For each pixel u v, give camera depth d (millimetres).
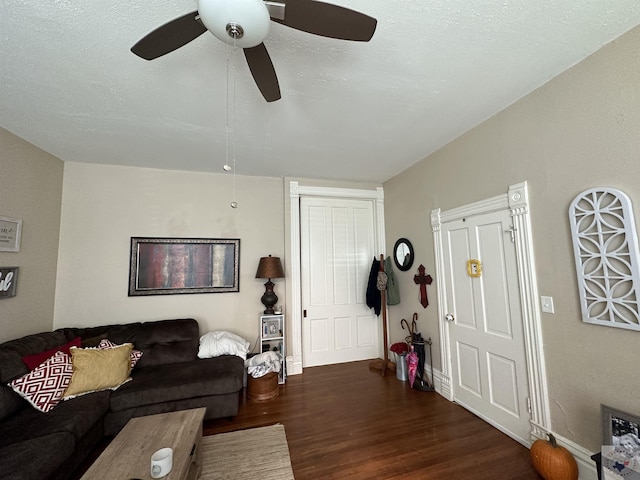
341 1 1271
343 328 4051
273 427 2344
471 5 1304
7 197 2428
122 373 2381
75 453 1796
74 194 3143
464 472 1812
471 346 2559
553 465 1646
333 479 1765
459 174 2691
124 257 3236
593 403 1649
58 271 3027
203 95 1994
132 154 3006
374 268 3916
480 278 2463
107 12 1313
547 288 1910
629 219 1467
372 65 1708
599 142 1611
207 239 3521
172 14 1332
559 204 1831
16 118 2252
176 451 1528
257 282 3664
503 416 2232
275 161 3285
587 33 1494
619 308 1526
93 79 1800
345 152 3049
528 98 2029
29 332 2645
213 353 2961
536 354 1966
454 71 1778
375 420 2443
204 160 3201
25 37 1449
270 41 1502
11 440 1578
